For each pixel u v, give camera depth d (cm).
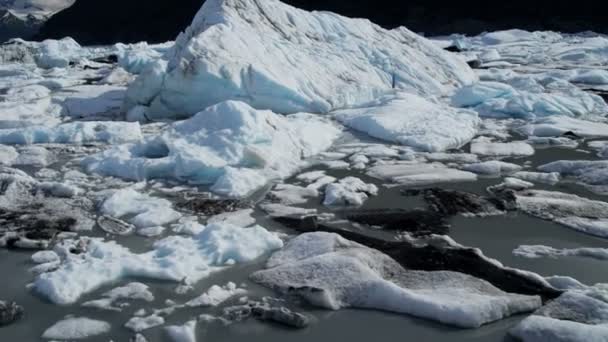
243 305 411
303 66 1124
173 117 1023
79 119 1047
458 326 387
